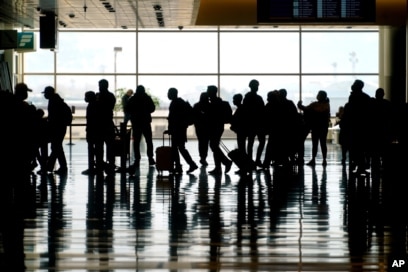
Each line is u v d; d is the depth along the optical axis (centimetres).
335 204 1144
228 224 959
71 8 2191
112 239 859
